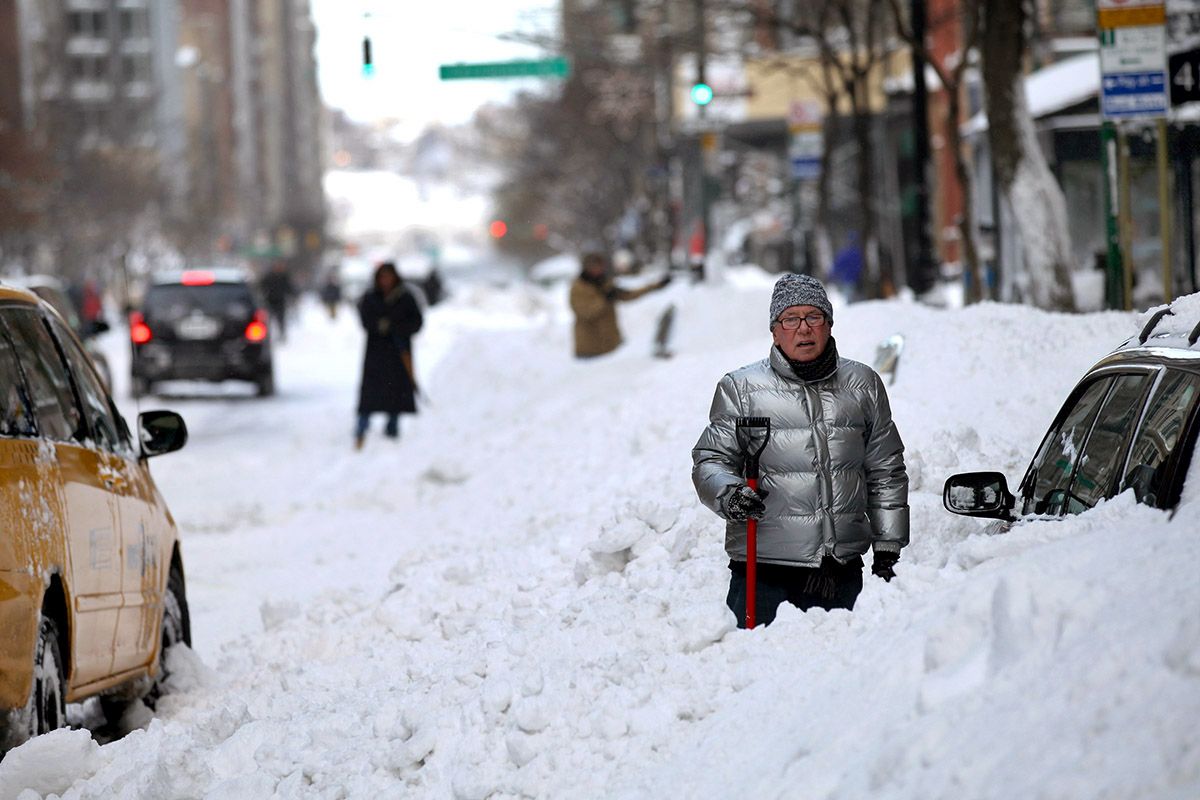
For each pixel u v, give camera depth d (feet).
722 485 60.03
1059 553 42.19
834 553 61.31
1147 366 52.16
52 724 66.74
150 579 84.74
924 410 100.99
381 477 180.24
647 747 49.90
